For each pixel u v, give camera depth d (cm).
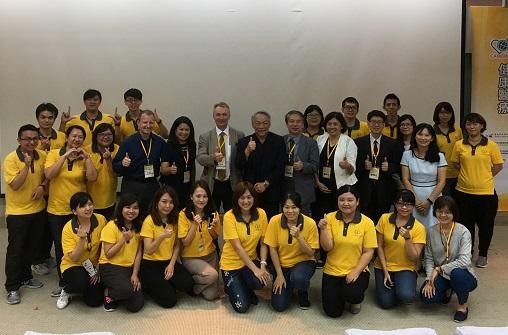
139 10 514
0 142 527
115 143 423
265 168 395
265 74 527
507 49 534
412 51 525
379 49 525
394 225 337
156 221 334
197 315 323
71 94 522
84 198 324
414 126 420
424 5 520
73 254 322
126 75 522
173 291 334
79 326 307
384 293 332
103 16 514
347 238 322
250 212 339
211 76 525
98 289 332
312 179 409
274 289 329
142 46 519
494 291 364
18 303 341
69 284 322
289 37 522
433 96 532
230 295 329
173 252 344
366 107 533
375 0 519
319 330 303
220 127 415
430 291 322
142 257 339
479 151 405
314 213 430
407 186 392
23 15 511
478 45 534
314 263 334
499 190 549
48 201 362
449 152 438
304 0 518
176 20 517
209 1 516
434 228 336
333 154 407
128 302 326
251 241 335
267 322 313
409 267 337
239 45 522
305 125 450
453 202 326
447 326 309
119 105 526
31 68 518
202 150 417
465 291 313
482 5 534
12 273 342
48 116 395
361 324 311
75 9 512
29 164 342
